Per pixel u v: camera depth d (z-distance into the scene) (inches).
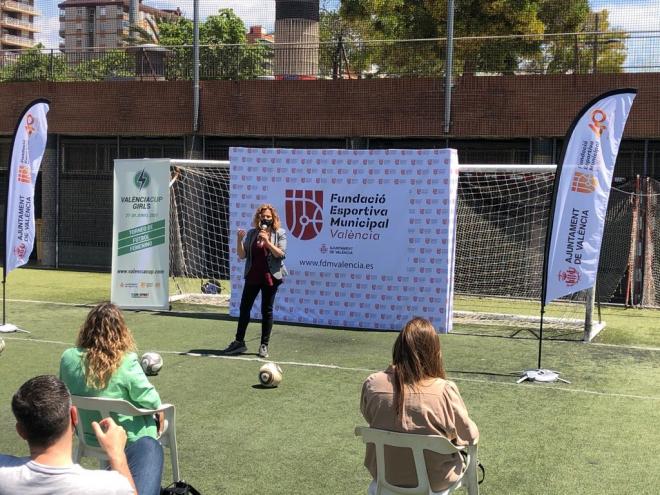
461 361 357.4
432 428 149.5
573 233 325.1
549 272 327.9
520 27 824.9
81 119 747.4
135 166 490.6
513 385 312.7
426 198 427.2
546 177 614.2
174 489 151.7
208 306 521.0
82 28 3420.3
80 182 768.9
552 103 610.2
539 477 209.9
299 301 457.1
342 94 665.6
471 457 160.6
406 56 664.4
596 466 219.0
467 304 565.0
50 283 644.1
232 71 709.3
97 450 172.6
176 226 623.8
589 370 340.2
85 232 769.6
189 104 709.9
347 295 446.0
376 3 874.8
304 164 452.1
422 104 643.5
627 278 566.9
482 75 630.5
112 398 169.6
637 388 309.0
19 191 420.2
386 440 150.4
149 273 491.5
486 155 656.4
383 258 437.1
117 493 107.0
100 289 607.2
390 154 433.1
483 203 641.0
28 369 331.0
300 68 694.5
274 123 686.5
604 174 323.6
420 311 430.9
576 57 612.7
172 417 185.5
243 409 274.5
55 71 768.9
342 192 444.5
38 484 104.8
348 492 198.5
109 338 173.0
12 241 421.1
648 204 557.9
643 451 232.5
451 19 623.8
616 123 321.4
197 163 484.7
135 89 727.7
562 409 278.1
